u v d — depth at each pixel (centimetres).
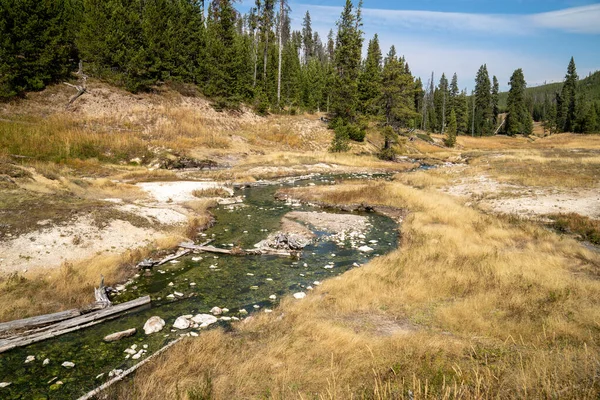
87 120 3472
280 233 1583
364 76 5812
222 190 2584
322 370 638
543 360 578
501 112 13600
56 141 2880
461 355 659
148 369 671
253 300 1038
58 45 3738
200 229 1723
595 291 955
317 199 2459
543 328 733
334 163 4400
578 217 1844
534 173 3147
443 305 935
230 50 4972
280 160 4141
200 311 961
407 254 1345
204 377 630
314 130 5506
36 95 3497
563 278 1062
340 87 5553
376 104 5388
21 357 730
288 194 2620
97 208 1562
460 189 2817
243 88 5525
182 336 812
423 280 1088
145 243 1402
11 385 643
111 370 689
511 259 1254
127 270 1190
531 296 942
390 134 4978
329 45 9838
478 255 1309
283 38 9050
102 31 4038
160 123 3969
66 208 1481
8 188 1569
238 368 654
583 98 8981
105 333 834
